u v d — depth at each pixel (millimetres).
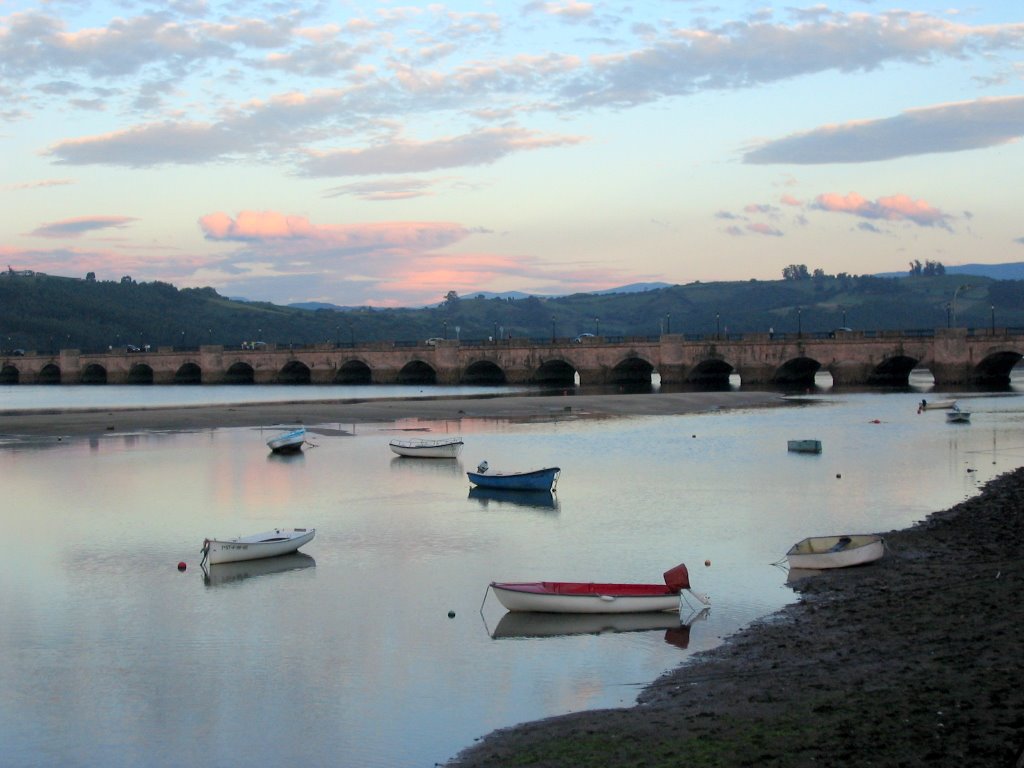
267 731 27031
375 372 197750
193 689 30156
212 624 36500
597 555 46156
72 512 57906
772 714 25203
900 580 39094
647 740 24281
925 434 95125
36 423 106562
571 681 30062
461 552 47219
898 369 165875
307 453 85125
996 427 100312
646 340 172750
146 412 119188
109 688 30375
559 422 111125
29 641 34750
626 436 96875
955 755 21469
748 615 36094
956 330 151000
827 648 30906
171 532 52406
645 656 32094
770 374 163500
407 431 102375
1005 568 39312
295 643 34219
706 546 47531
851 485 64938
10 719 28203
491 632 35156
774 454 81938
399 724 27203
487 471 67938
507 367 185375
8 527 53719
